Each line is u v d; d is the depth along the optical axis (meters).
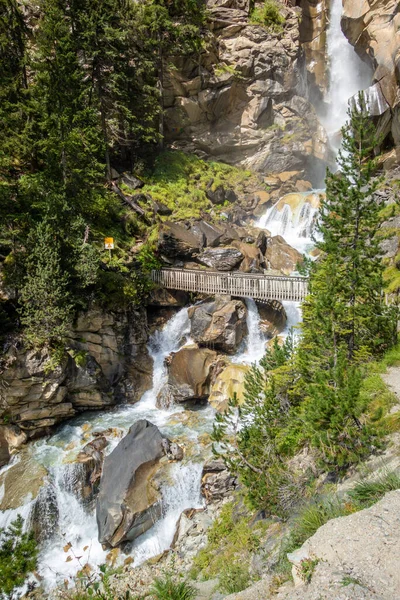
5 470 16.88
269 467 10.70
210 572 10.37
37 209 21.14
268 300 23.00
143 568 12.85
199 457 16.09
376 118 29.64
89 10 27.48
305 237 31.36
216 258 25.89
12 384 17.45
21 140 22.67
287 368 12.30
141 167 32.22
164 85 35.38
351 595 4.63
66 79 21.73
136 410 20.69
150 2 33.66
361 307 13.23
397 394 11.24
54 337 18.45
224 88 37.34
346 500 7.55
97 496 15.66
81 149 23.80
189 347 22.25
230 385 19.23
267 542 9.23
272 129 39.12
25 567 9.45
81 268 18.92
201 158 38.44
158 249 26.06
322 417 8.70
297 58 40.22
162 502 14.70
